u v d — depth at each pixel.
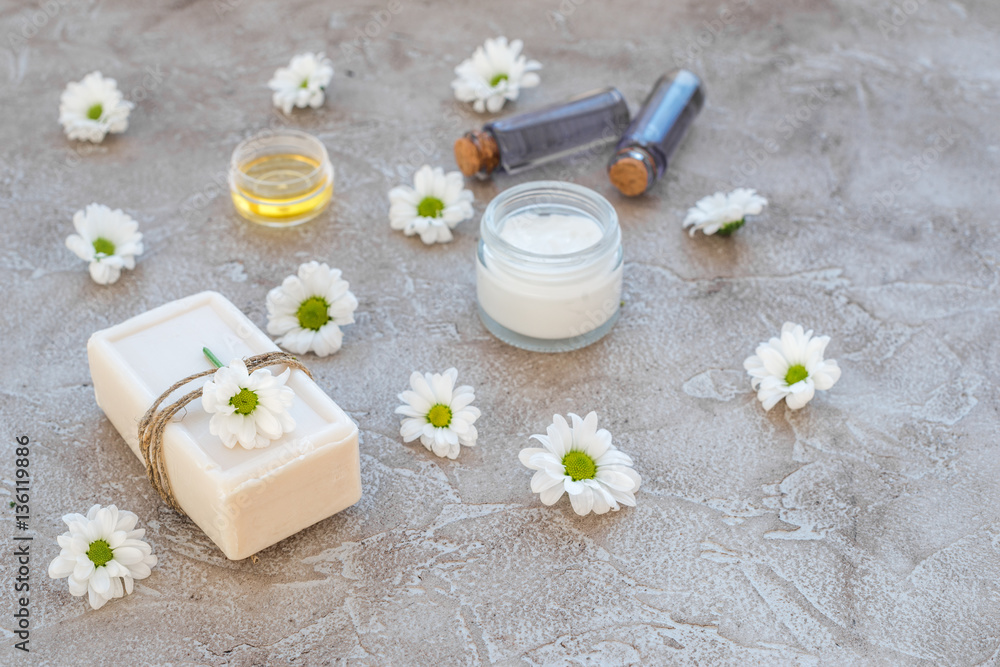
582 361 0.59
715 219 0.63
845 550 0.53
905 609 0.51
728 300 0.62
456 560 0.52
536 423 0.57
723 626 0.51
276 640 0.50
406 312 0.61
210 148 0.69
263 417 0.50
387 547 0.53
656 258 0.64
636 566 0.52
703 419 0.57
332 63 0.74
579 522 0.54
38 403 0.57
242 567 0.52
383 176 0.67
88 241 0.61
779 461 0.56
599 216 0.59
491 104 0.70
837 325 0.61
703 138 0.70
